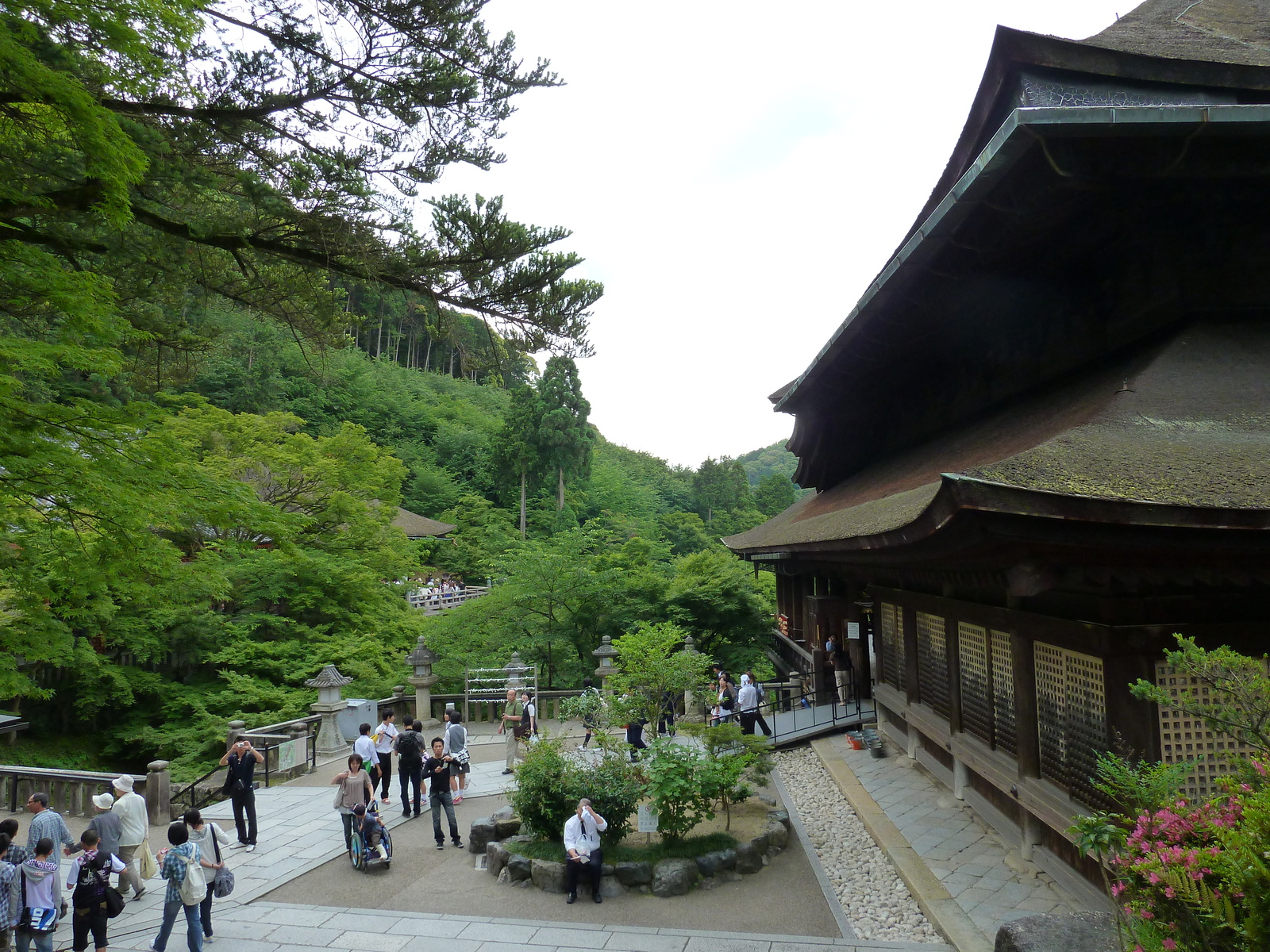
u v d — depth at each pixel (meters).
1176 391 6.02
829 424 18.45
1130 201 6.74
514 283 8.89
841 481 18.56
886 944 7.27
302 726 16.34
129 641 19.73
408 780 12.85
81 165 7.52
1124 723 5.75
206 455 22.73
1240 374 6.12
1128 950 3.66
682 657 13.02
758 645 23.70
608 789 9.88
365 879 9.88
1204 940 3.25
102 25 5.62
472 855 10.63
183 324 10.88
